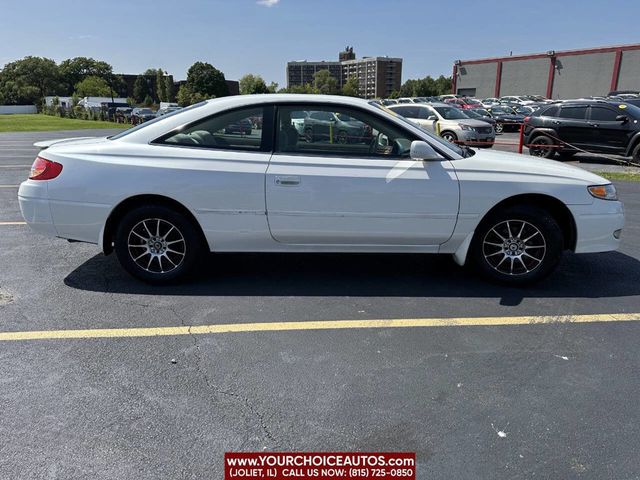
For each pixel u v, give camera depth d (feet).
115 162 13.08
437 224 13.30
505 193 13.19
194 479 7.02
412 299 13.30
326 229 13.23
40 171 13.39
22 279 14.51
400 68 417.28
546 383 9.43
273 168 12.94
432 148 13.29
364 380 9.48
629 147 40.47
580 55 167.12
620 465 7.34
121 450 7.57
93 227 13.33
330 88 382.22
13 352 10.39
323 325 11.74
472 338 11.19
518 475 7.14
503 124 84.89
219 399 8.84
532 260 13.91
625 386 9.35
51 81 349.41
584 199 13.34
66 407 8.58
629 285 14.43
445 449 7.66
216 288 13.93
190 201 13.03
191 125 13.30
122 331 11.35
